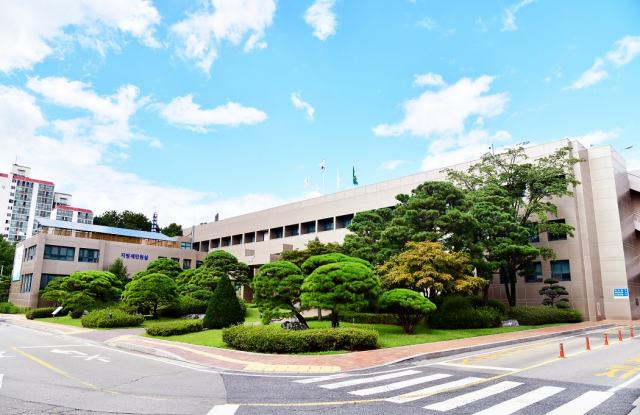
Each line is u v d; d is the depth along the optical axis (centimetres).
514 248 2755
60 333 2561
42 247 4519
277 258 4731
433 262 2412
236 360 1420
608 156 3747
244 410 799
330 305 1909
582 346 1856
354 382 1074
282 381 1095
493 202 3100
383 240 2902
